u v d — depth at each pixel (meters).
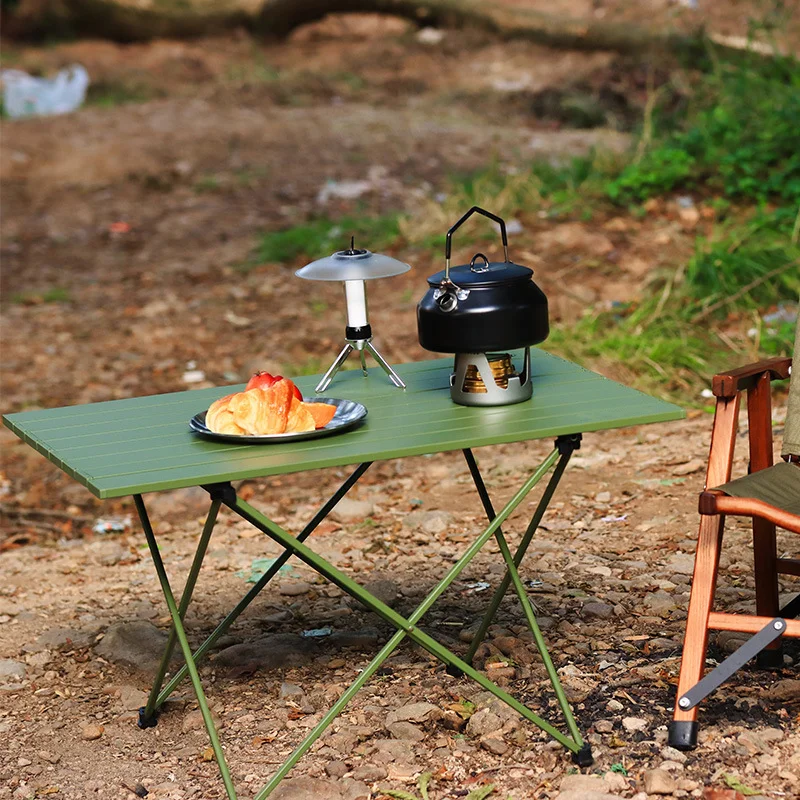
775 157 8.52
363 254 3.60
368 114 13.57
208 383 7.55
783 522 3.00
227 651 4.05
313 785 3.18
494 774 3.19
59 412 3.66
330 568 3.10
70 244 10.48
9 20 17.84
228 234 10.24
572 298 7.67
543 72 14.64
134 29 17.50
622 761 3.15
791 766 3.05
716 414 3.37
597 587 4.33
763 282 7.40
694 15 13.27
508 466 5.87
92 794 3.28
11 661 4.14
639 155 9.16
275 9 17.27
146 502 6.26
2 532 6.04
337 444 3.11
